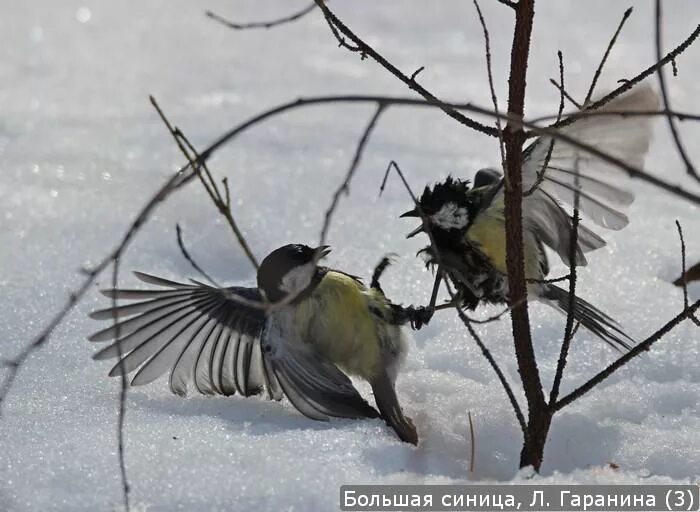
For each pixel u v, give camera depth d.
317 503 6.89
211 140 16.33
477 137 17.08
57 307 10.61
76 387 8.97
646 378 9.55
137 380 8.84
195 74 20.73
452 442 8.41
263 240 12.68
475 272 9.44
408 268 11.84
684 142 17.12
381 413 8.45
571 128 7.66
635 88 7.38
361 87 19.92
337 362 8.73
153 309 8.82
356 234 12.80
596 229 13.09
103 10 26.66
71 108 18.08
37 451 7.57
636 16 26.31
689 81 20.44
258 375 9.08
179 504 6.87
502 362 9.83
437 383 9.40
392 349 8.84
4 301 10.62
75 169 14.87
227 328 9.04
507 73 21.22
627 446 8.30
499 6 27.84
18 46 22.56
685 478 7.59
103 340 8.77
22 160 15.16
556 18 26.53
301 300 8.66
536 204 8.99
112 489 7.05
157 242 12.53
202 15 26.39
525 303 7.29
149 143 16.20
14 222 12.80
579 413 8.78
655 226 13.28
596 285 11.48
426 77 20.77
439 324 10.54
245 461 7.43
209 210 13.33
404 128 17.45
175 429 8.09
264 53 22.73
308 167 15.12
